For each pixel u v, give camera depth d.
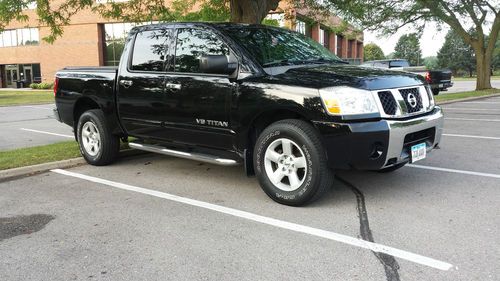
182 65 5.48
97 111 6.65
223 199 5.04
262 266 3.39
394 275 3.20
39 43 45.00
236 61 4.99
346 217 4.36
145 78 5.80
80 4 10.43
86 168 6.70
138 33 6.17
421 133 4.79
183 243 3.85
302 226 4.16
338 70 4.89
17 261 3.57
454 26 24.66
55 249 3.78
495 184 5.36
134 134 6.25
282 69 5.00
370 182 5.52
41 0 9.77
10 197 5.27
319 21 14.10
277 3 10.95
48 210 4.78
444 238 3.80
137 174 6.25
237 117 4.89
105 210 4.75
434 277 3.15
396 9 22.92
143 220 4.42
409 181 5.55
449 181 5.53
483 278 3.12
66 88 6.99
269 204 4.82
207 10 13.16
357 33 23.30
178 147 5.86
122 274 3.31
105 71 6.48
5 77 48.69
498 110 14.16
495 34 24.25
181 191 5.39
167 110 5.57
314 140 4.39
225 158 5.21
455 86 35.56
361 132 4.19
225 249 3.71
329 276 3.21
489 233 3.88
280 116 4.88
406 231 3.97
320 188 4.46
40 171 6.53
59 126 12.38
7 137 10.20
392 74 4.82
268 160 4.78
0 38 47.53
